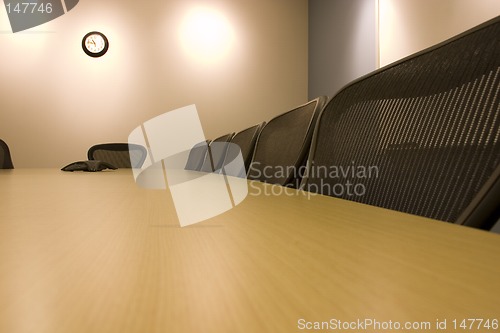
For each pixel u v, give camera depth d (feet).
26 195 2.89
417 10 9.75
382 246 0.99
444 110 2.08
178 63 15.34
